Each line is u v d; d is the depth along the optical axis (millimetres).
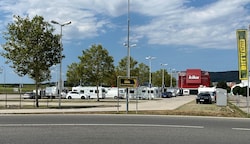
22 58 30406
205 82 105250
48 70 33281
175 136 11984
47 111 25625
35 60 30938
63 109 28609
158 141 10805
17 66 30859
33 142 10438
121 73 69375
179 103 45438
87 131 13102
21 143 10266
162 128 14406
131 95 64875
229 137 11930
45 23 31484
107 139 11086
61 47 32500
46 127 14406
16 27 30547
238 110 30188
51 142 10445
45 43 31047
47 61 31562
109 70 53531
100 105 37062
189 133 12852
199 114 23297
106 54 53156
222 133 13000
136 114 23047
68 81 78625
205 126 15492
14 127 14391
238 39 23141
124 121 17516
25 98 60344
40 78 34094
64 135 11953
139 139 11172
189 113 23906
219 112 25469
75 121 17281
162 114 23234
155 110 27578
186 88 105625
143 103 44875
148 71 84375
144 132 12984
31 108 29906
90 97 65062
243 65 23125
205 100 44781
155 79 104938
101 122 16781
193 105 39344
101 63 53000
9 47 30656
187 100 58031
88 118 19266
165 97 74625
